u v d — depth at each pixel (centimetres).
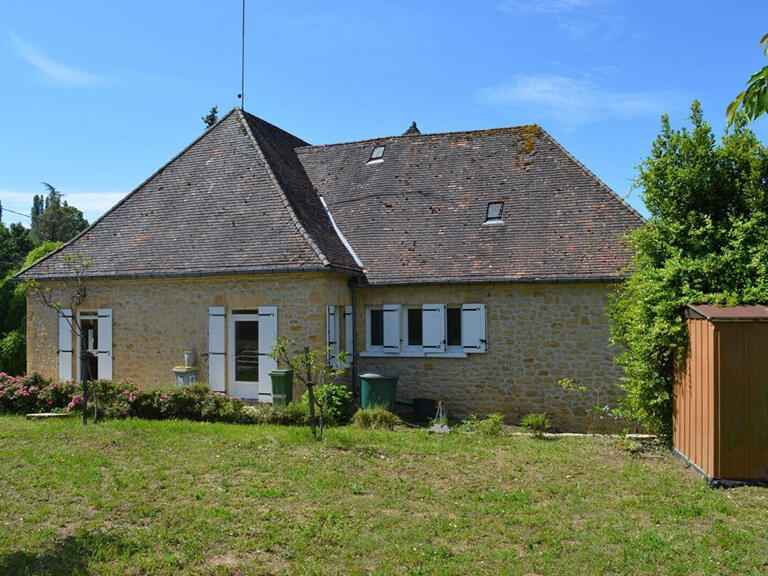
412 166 1566
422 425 1142
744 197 827
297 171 1638
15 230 4144
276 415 1072
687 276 811
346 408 1140
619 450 883
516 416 1218
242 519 600
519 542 556
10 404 1172
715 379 705
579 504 652
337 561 517
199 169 1527
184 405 1102
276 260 1222
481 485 717
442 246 1330
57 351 1409
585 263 1184
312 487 696
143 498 656
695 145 868
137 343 1337
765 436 702
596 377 1174
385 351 1309
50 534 562
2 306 1950
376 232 1419
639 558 518
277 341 1149
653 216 901
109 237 1449
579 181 1365
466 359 1256
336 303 1260
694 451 775
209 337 1280
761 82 349
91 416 1101
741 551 530
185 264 1288
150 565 504
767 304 762
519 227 1312
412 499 667
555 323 1199
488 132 1582
